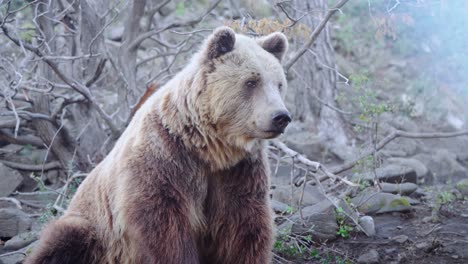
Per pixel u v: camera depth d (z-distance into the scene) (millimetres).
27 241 10758
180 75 7977
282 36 8062
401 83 19906
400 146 15930
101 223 8508
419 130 17266
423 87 18922
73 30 13461
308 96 16062
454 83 19375
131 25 13734
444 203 11484
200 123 7582
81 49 13484
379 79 19578
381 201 11328
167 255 7559
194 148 7695
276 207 11195
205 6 20641
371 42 21672
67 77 12211
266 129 7324
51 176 14016
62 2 13445
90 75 13633
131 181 7664
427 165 14844
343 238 10391
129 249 8055
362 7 22531
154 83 13406
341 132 15516
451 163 14891
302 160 11039
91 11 13398
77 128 14203
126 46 13812
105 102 16062
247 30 12438
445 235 10320
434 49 18672
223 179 7930
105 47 13688
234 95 7453
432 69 19953
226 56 7559
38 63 13688
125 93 13695
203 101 7551
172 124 7676
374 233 10484
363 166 12680
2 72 14430
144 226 7551
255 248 7891
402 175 12711
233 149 7695
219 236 8109
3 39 16188
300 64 15930
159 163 7613
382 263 9594
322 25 11734
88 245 8539
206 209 8109
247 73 7453
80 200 8984
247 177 7879
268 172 8094
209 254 8352
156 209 7551
